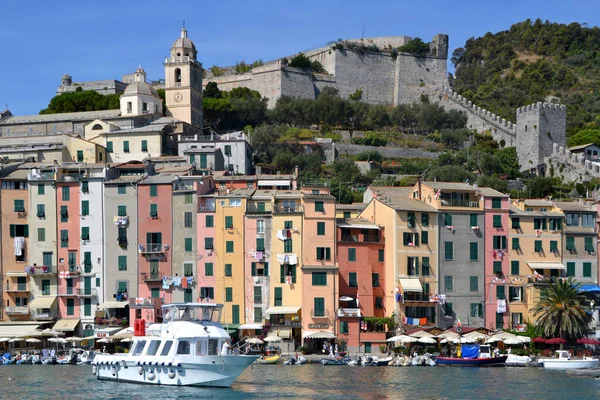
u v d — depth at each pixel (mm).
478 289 156250
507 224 158875
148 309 152750
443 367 134000
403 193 174125
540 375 123750
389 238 155000
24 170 166375
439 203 157125
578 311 143750
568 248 160250
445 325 153875
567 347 148250
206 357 106625
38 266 158000
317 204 153125
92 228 158625
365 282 153750
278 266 151875
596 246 161125
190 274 154500
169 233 156125
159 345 109688
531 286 155875
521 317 156625
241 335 150250
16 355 143125
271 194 158125
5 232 159500
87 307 157375
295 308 149875
